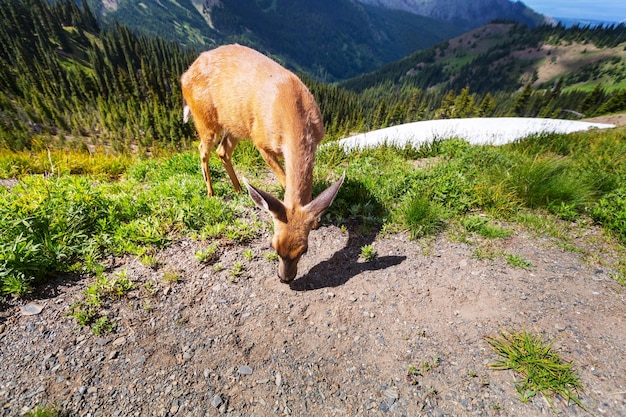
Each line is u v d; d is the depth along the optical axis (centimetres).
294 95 405
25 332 310
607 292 364
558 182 541
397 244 461
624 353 293
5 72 8812
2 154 919
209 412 261
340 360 306
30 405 257
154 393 272
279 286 388
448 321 340
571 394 262
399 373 292
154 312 344
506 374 283
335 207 534
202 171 586
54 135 6575
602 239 458
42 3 13875
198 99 495
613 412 249
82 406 259
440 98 16462
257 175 665
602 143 919
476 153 723
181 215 461
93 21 17025
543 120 1806
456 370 290
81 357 295
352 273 412
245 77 444
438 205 515
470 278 394
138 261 404
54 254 371
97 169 813
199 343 317
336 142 852
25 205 399
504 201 529
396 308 359
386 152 841
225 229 462
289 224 342
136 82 10575
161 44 15350
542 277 390
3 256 337
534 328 322
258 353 310
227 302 363
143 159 870
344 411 265
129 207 466
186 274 393
